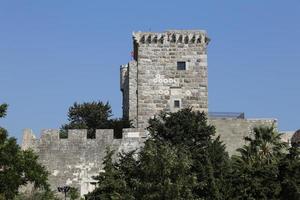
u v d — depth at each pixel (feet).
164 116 514.68
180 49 570.87
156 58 570.05
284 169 418.72
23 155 337.72
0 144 324.80
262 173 418.92
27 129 541.34
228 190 416.46
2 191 321.93
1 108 322.14
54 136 538.47
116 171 419.33
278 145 451.94
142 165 406.82
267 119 558.56
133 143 533.96
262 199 412.57
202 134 500.33
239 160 442.50
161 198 387.75
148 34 570.87
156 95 565.53
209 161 428.97
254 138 498.69
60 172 531.50
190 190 394.52
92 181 529.04
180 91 567.18
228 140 554.46
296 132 562.66
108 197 407.44
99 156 532.32
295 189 409.28
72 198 464.65
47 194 426.92
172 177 401.29
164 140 488.44
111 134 537.24
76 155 533.96
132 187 406.41
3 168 326.85
